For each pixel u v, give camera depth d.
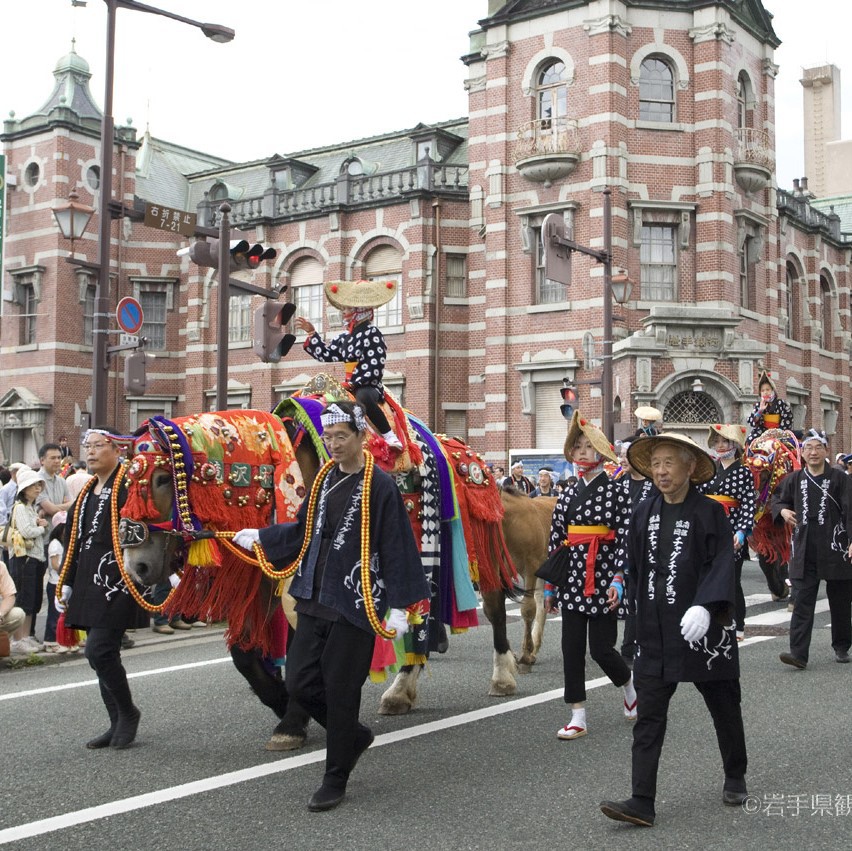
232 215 34.28
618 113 26.84
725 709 5.20
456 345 30.14
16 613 9.62
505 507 8.91
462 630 7.50
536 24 28.06
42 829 4.93
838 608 9.19
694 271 27.41
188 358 34.66
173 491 6.02
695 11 27.58
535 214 27.91
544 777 5.74
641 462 5.39
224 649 10.67
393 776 5.77
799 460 12.94
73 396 33.28
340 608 5.23
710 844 4.69
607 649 6.69
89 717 7.40
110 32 14.27
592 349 25.03
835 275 37.31
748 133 28.48
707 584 4.95
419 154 32.00
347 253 31.75
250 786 5.59
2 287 32.94
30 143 33.88
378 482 5.40
